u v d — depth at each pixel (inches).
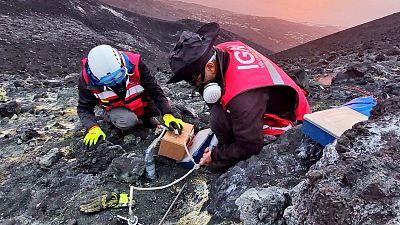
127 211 158.9
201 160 165.2
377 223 90.2
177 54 141.3
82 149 197.8
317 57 602.9
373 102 160.1
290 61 625.9
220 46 160.1
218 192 148.0
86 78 184.1
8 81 471.5
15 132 245.4
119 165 174.7
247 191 135.5
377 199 93.4
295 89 156.2
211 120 156.3
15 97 350.0
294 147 152.1
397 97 131.4
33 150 214.2
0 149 221.1
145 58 1577.3
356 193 96.7
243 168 150.3
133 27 2324.1
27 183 186.9
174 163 178.7
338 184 102.5
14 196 179.5
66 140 217.6
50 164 195.3
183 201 157.9
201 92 153.4
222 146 159.0
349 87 280.2
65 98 318.3
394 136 109.8
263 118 160.7
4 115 275.9
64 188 176.9
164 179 173.3
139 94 193.8
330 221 97.5
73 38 1349.7
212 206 145.1
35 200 173.6
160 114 203.9
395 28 825.5
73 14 1835.6
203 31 147.3
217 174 165.0
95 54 175.6
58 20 1635.1
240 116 144.2
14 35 1114.7
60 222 158.4
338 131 133.6
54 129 239.9
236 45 160.7
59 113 273.7
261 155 151.9
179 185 166.4
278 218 125.1
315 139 142.9
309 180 109.4
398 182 94.4
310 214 105.1
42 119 265.3
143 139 205.5
